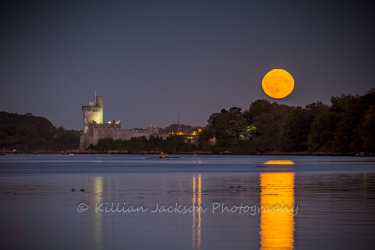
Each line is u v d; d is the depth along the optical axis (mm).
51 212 158625
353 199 187250
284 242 119062
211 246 116062
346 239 121250
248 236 124875
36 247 115625
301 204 174375
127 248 114750
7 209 164250
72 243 118938
